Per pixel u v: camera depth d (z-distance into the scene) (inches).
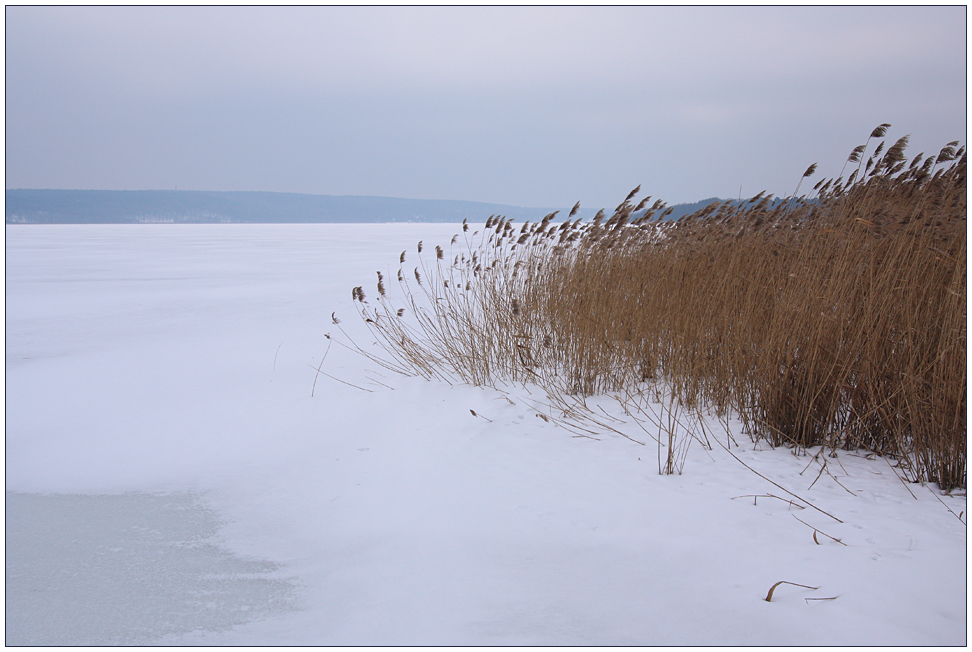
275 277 851.4
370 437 213.3
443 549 132.5
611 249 291.6
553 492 162.1
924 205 199.9
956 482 154.3
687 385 224.5
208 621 107.0
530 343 277.6
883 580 111.3
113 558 132.0
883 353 177.8
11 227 4798.2
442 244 1674.5
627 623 102.1
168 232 3408.0
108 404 260.8
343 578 121.9
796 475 166.1
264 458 196.4
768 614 102.5
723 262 246.2
